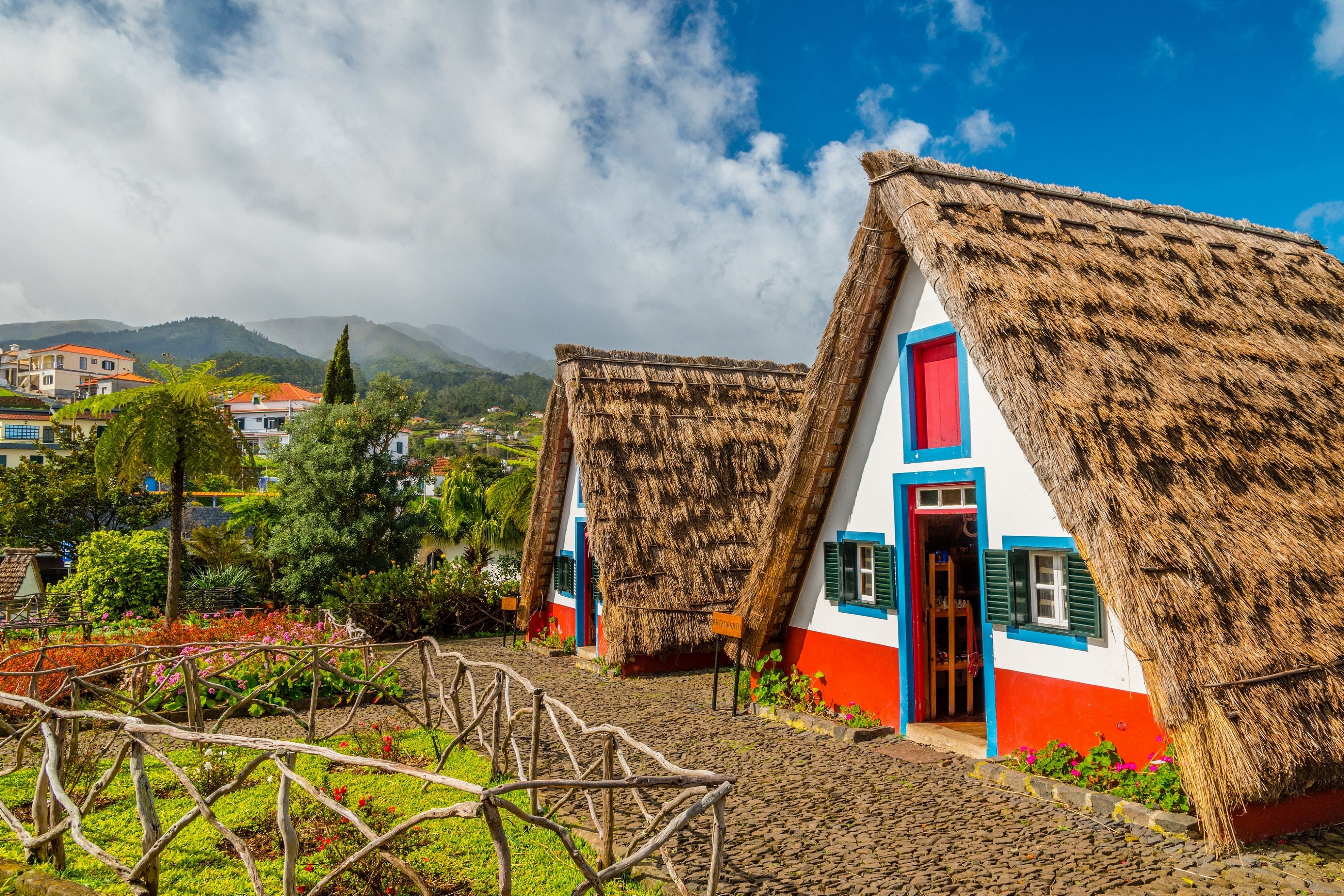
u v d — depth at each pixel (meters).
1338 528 6.69
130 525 25.97
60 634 14.85
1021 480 7.57
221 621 14.66
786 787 7.19
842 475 9.89
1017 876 5.21
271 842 5.60
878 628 9.26
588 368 14.32
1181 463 6.60
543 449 16.05
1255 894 4.85
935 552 9.29
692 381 15.03
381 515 19.23
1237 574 5.98
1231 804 5.25
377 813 6.16
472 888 4.91
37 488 24.97
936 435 8.71
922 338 8.76
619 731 5.32
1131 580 5.78
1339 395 8.12
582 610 15.45
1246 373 7.82
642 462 13.38
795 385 16.00
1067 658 7.09
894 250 8.84
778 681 10.46
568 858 5.42
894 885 5.15
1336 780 5.51
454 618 18.36
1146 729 6.42
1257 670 5.48
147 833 4.44
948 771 7.53
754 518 13.52
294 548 18.67
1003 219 8.41
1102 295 7.98
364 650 10.32
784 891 5.09
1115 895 4.88
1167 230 9.56
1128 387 7.05
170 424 15.64
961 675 9.66
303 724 9.15
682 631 12.02
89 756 6.93
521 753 8.28
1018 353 6.89
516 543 24.11
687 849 5.75
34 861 4.97
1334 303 9.73
